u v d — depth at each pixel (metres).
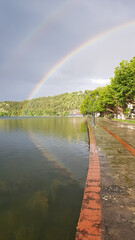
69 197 5.35
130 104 42.50
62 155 11.71
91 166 6.16
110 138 13.32
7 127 37.19
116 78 38.75
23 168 8.80
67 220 4.09
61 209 4.61
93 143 10.98
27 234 3.59
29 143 16.66
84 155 11.67
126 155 7.82
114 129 20.50
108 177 5.07
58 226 3.86
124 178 4.98
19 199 5.27
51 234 3.60
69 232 3.64
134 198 3.72
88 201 3.59
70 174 7.74
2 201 5.14
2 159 10.74
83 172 8.02
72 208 4.66
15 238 3.48
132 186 4.39
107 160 6.98
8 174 7.83
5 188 6.20
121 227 2.71
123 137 13.24
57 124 46.28
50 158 10.90
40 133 24.88
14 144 16.16
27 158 10.95
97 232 2.59
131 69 36.00
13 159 10.73
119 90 39.03
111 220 2.91
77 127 35.47
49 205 4.85
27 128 34.16
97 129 21.11
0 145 15.65
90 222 2.85
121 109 49.72
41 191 5.88
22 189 6.08
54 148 14.13
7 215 4.35
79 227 2.73
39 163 9.73
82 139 18.86
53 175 7.64
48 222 4.02
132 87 35.41
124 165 6.30
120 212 3.15
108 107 60.34
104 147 9.69
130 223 2.82
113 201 3.58
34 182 6.77
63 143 16.44
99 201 3.58
